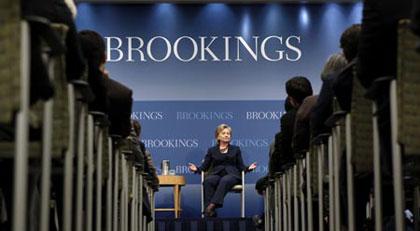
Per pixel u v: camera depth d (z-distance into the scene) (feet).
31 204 12.05
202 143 42.19
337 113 13.25
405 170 11.85
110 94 16.55
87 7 42.93
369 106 11.88
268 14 43.11
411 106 9.00
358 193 14.69
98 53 14.35
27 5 9.70
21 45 7.98
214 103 42.50
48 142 9.84
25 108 7.99
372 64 10.57
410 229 16.81
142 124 42.22
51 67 9.66
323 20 43.01
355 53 14.39
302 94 21.01
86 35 15.11
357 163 12.02
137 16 42.98
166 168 39.55
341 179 14.10
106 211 15.81
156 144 42.06
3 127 8.74
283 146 20.71
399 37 9.00
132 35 42.86
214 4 43.21
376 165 11.37
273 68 42.78
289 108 23.32
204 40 42.93
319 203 16.42
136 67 42.63
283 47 42.88
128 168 19.52
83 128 12.57
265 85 42.60
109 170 15.35
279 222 23.91
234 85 42.60
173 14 43.11
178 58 42.78
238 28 43.01
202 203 39.75
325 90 15.40
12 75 7.60
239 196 41.45
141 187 23.06
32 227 12.16
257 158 42.09
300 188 18.70
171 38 42.93
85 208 13.91
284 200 22.11
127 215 19.48
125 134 16.93
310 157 16.58
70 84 11.36
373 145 11.59
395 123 10.04
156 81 42.57
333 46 42.88
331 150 15.02
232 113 42.45
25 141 8.03
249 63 42.80
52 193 14.48
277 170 23.03
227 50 42.88
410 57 8.96
